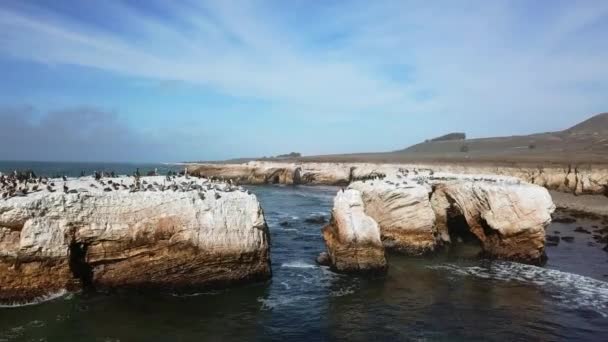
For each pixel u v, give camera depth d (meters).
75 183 26.88
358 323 22.75
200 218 25.67
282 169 109.94
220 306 24.11
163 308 23.48
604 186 69.44
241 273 26.89
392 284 28.48
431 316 23.77
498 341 21.05
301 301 25.30
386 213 36.38
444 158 131.50
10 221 21.94
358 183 39.34
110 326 21.19
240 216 26.95
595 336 21.73
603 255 36.88
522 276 30.67
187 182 30.02
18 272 22.08
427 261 33.97
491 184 36.91
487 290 27.77
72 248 23.22
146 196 25.08
